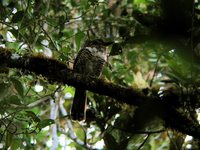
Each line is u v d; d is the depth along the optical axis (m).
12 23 9.79
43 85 9.95
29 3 9.67
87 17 11.78
